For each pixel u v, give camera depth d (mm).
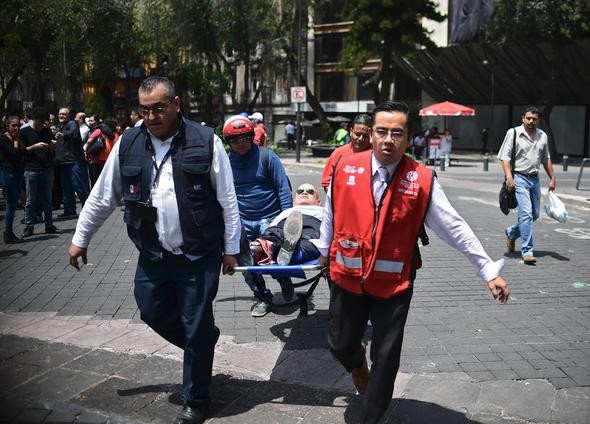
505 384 4082
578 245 8977
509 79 35000
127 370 4258
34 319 5383
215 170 3533
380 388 3199
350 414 3662
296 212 4754
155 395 3895
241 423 3564
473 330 5203
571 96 33875
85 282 6773
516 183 7789
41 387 3992
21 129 9641
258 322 5398
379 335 3250
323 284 6781
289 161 29172
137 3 36062
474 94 39125
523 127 7738
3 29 17500
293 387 4035
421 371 4324
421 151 31609
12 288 6516
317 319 5488
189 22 33844
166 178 3459
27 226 9648
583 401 3834
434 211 3213
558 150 35781
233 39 35125
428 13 29953
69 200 11586
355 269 3248
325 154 32344
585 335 5082
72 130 11438
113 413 3664
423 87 42000
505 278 7012
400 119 3115
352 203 3254
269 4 34188
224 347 4742
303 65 46875
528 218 7734
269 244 4914
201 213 3484
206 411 3629
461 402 3824
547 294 6336
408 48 30172
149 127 3406
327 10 45938
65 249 8625
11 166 8938
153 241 3514
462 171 24219
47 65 48250
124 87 59938
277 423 3559
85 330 5059
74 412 3666
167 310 3709
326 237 3555
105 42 40562
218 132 34438
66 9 34531
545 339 4980
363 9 29641
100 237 9648
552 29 27047
